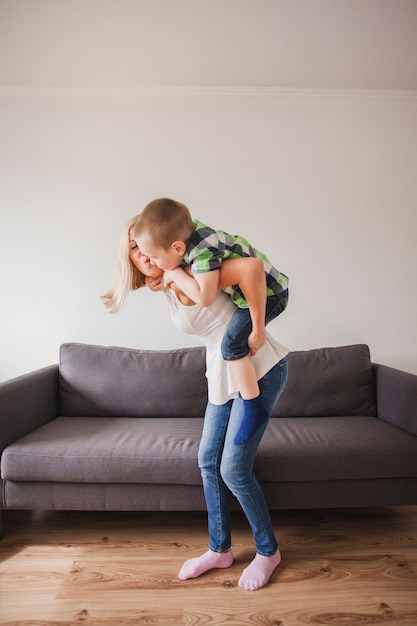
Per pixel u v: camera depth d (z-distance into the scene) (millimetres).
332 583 1214
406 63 2010
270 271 1197
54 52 1895
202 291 1025
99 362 1972
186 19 1684
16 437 1576
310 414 1914
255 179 2242
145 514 1682
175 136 2230
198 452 1352
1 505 1447
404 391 1671
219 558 1275
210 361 1268
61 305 2213
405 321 2264
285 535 1496
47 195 2213
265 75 2100
